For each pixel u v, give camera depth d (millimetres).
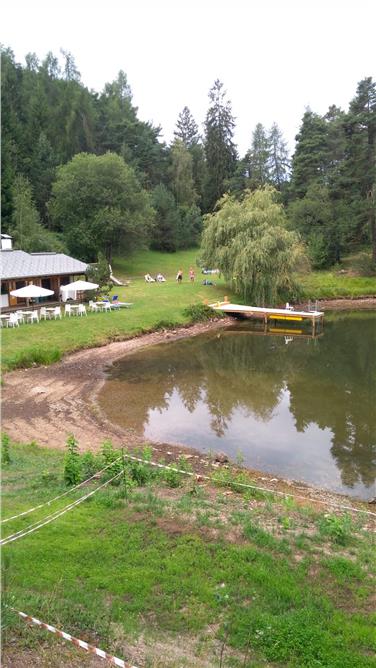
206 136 99062
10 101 82688
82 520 9922
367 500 14250
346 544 10031
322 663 6465
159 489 12531
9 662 6156
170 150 104500
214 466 16141
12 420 19875
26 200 59906
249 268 45594
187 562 8570
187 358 32156
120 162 62875
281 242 46281
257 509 11703
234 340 37938
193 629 7051
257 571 8336
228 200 51312
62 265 43062
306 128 79062
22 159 74500
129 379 27078
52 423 19766
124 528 9617
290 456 17422
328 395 24516
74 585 7820
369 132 70688
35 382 25531
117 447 17484
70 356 30938
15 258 41125
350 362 31344
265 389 25625
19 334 32375
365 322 46375
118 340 35219
